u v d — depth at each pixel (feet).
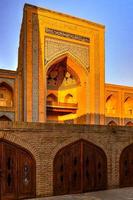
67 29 44.29
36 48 41.14
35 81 40.42
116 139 20.98
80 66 45.62
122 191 19.34
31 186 17.33
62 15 43.73
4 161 16.72
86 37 46.32
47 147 18.01
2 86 42.14
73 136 18.99
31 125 17.52
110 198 17.06
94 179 19.67
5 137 16.71
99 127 20.20
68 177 18.62
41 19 42.01
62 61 45.57
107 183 20.16
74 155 19.03
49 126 18.13
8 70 42.04
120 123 55.31
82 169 19.22
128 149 21.58
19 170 17.10
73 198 17.13
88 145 19.71
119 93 55.62
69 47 44.29
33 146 17.53
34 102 39.86
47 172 17.87
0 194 16.40
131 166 21.56
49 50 42.34
